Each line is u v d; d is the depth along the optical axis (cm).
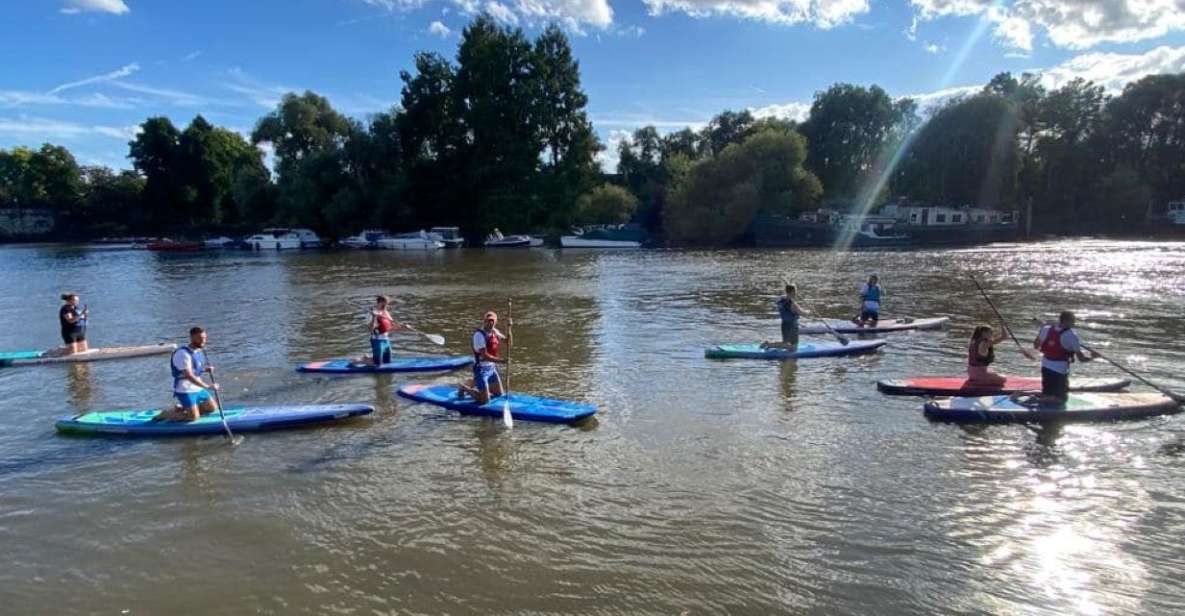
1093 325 2020
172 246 7381
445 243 7288
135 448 1086
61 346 1958
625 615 637
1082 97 8219
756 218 6694
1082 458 980
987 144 7162
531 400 1251
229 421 1146
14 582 716
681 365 1602
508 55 7400
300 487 925
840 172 8469
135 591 695
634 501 863
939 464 967
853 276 3662
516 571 710
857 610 639
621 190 8469
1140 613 630
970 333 1967
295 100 8369
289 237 7531
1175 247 5722
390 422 1188
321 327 2253
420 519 827
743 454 1016
